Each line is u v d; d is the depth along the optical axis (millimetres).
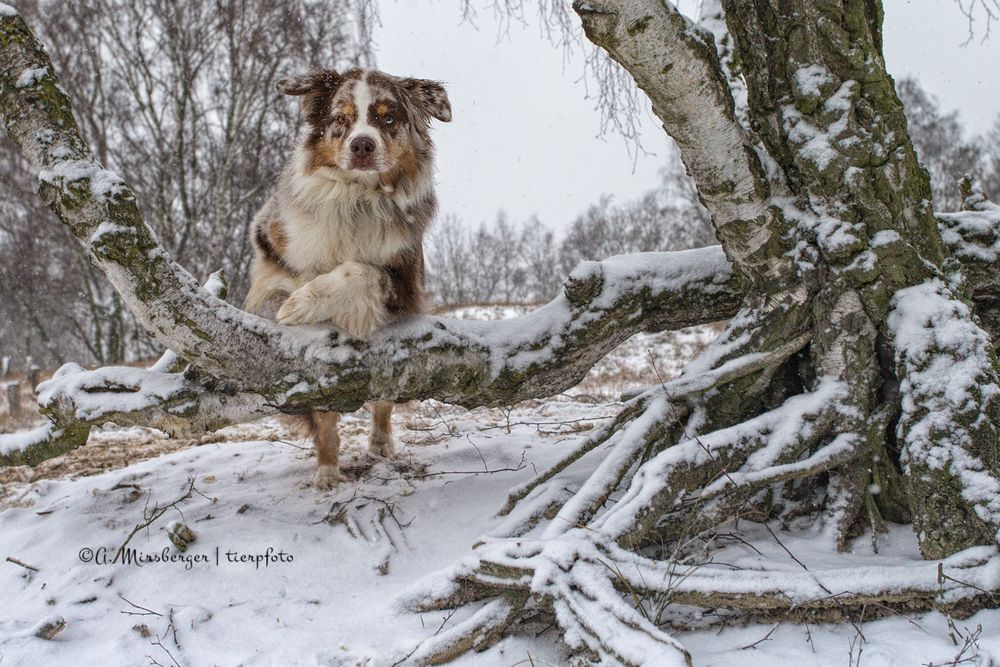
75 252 22375
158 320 3768
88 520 4453
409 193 4809
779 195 3943
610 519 3266
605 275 4566
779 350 3908
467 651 3033
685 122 3719
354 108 4590
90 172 3730
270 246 5156
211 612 3498
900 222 3822
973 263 4305
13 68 3807
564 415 7305
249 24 17719
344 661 3047
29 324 29625
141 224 3771
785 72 3869
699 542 3707
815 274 3834
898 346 3623
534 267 53938
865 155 3764
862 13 3762
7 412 14133
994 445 3266
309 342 4027
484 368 4328
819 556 3459
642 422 3824
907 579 3008
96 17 18672
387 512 4434
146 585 3762
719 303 4629
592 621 2723
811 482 3979
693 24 3605
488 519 4297
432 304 5324
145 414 3990
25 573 3943
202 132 20234
